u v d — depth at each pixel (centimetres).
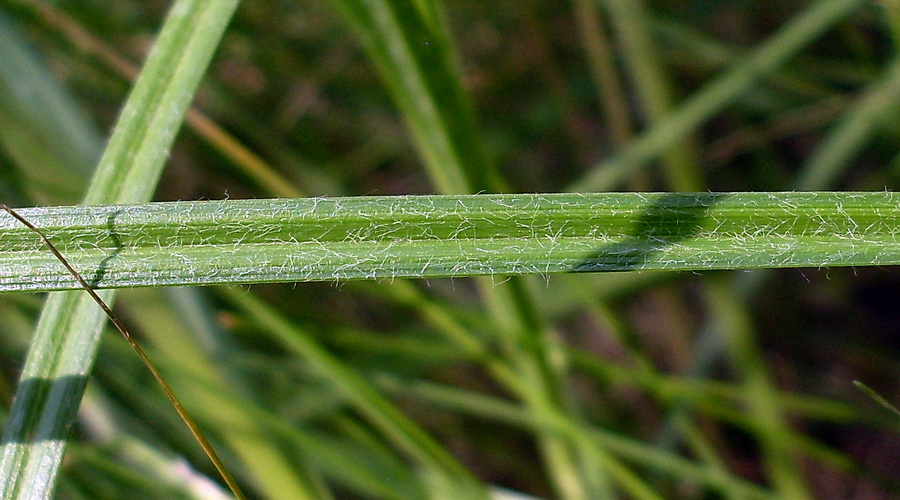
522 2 28
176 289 16
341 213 12
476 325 18
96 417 17
